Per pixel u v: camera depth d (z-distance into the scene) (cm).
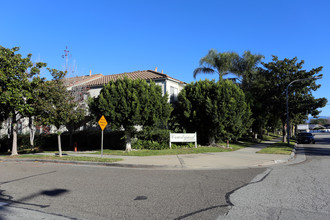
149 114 1758
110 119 1742
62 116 1602
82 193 684
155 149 1970
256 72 3042
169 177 909
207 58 2820
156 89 1834
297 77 2914
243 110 2061
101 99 1705
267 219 473
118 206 564
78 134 2567
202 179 864
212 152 1761
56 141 2647
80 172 1045
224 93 1964
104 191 703
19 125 2917
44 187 764
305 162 1332
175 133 2006
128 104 1719
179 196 641
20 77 1605
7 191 720
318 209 527
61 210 543
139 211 529
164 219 481
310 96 3012
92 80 3006
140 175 956
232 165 1203
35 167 1224
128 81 1780
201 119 2086
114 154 1684
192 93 2128
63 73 1691
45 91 1612
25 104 1595
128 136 1891
